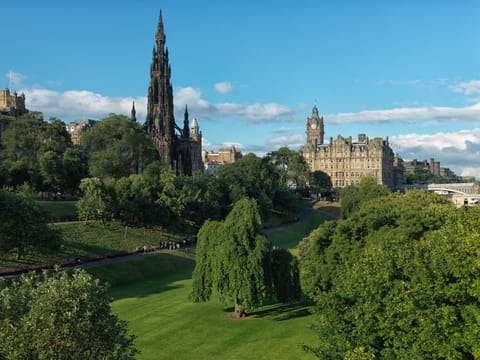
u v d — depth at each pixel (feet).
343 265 224.12
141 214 418.31
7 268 294.66
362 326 132.36
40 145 542.16
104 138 597.93
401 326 127.03
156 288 303.27
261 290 232.32
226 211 562.66
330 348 137.18
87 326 119.24
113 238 399.44
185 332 213.66
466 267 130.62
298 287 243.60
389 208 257.96
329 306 144.15
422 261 142.10
